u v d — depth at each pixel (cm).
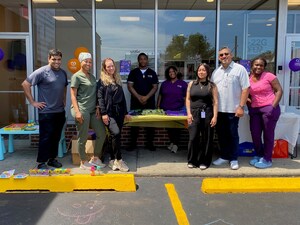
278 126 603
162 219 384
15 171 530
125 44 709
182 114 589
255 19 707
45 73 516
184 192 465
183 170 539
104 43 707
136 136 661
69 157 614
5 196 450
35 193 461
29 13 681
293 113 641
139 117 565
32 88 690
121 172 527
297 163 579
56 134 544
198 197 448
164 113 594
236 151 552
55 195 454
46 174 491
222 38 709
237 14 704
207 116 541
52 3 696
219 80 544
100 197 447
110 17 703
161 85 655
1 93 713
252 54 714
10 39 693
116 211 404
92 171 482
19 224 370
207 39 714
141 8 702
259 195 456
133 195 454
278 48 698
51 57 516
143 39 709
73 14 700
